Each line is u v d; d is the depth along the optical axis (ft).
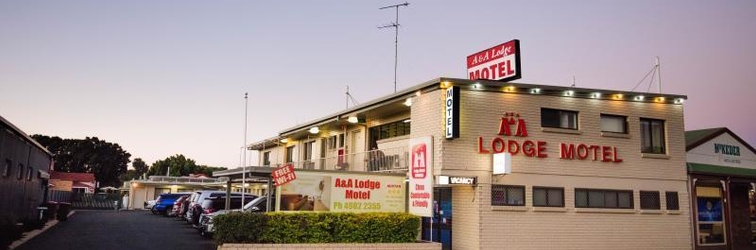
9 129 71.10
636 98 69.00
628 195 67.05
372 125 82.02
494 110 62.18
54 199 132.36
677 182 69.77
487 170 60.75
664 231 67.87
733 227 75.66
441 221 65.82
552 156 63.87
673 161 69.97
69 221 110.93
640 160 68.23
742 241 75.82
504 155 59.11
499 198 60.90
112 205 189.57
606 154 66.39
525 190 61.98
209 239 75.72
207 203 87.51
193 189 195.93
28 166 90.02
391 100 68.80
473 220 60.13
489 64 72.95
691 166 70.38
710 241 71.20
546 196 63.05
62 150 277.44
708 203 72.38
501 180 61.05
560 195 63.72
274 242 53.88
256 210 73.67
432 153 60.03
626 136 67.72
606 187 65.77
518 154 62.34
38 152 101.19
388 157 71.92
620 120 68.74
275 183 59.93
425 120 63.00
